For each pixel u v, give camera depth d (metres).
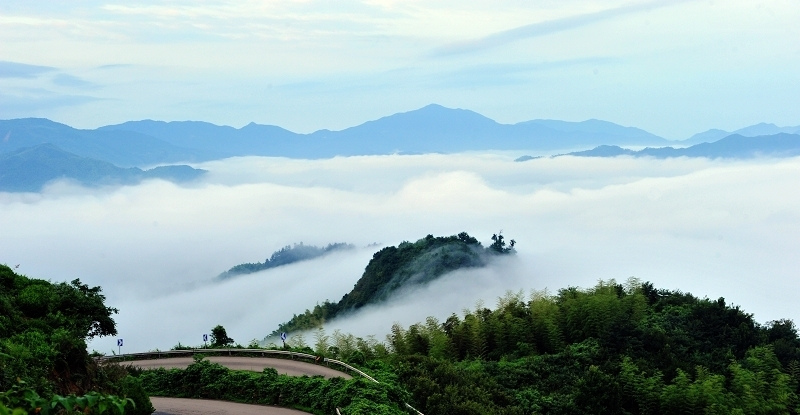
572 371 45.47
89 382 25.53
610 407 39.12
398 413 29.17
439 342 51.94
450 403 34.00
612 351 48.25
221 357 43.62
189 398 34.78
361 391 30.69
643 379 40.97
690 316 57.00
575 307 54.09
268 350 44.16
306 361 42.12
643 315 57.62
